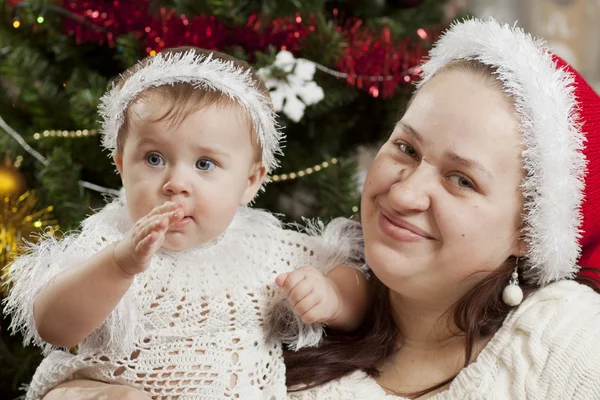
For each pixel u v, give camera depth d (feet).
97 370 3.13
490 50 3.10
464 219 2.98
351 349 3.44
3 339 5.37
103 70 5.64
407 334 3.43
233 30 4.97
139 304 3.11
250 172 3.31
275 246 3.52
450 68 3.18
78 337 2.93
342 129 5.56
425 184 3.02
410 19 5.91
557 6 7.69
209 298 3.20
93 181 5.59
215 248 3.29
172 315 3.14
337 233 3.70
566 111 3.05
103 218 3.30
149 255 2.70
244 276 3.32
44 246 3.16
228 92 3.09
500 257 3.11
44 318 2.92
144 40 4.94
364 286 3.59
